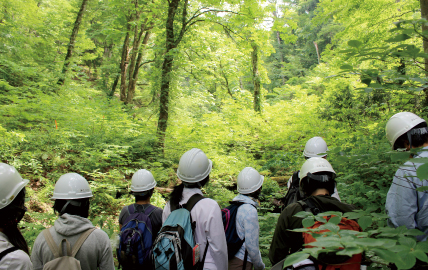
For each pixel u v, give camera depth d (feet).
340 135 25.23
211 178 23.68
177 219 6.27
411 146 5.55
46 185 17.94
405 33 4.52
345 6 28.43
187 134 31.96
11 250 4.33
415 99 19.70
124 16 42.11
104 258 6.02
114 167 22.59
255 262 7.35
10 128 23.88
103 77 77.82
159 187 22.44
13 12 50.80
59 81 44.11
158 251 5.94
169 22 32.71
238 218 7.51
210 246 6.27
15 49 45.29
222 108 50.78
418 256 2.77
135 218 7.96
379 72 5.45
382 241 3.01
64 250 5.56
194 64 46.50
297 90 60.85
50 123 25.53
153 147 30.27
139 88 87.25
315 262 4.74
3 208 4.51
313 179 5.96
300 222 5.45
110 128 29.35
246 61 54.85
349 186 12.98
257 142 38.14
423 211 5.35
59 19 53.36
